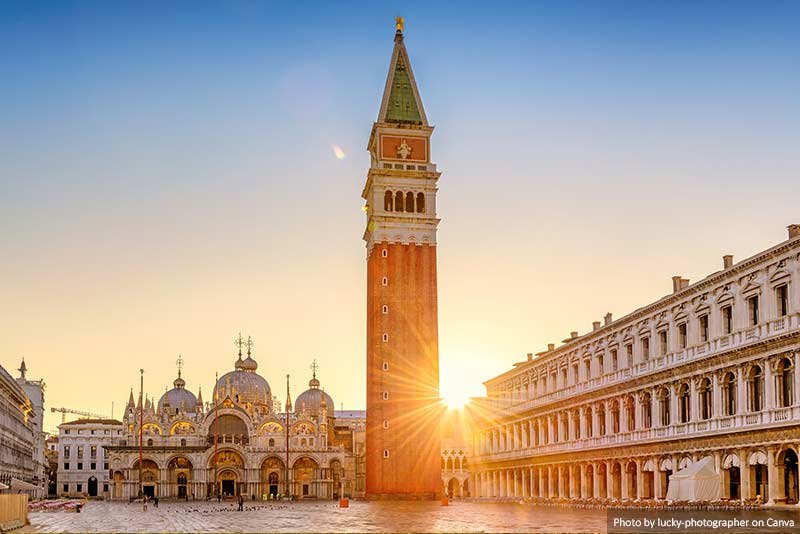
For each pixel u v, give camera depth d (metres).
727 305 94.88
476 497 181.50
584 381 131.62
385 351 176.50
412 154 185.62
